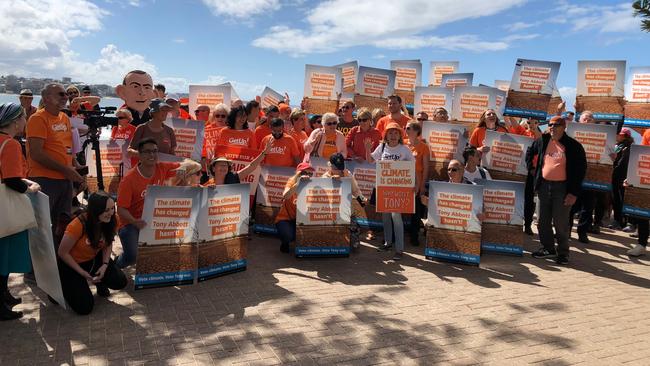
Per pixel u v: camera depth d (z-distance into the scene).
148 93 8.13
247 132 7.29
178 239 5.13
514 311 4.79
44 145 5.04
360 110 8.13
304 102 9.95
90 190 8.75
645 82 8.35
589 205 7.93
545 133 6.82
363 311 4.64
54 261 4.09
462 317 4.59
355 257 6.62
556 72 8.26
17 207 3.89
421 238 7.85
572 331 4.34
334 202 6.41
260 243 7.11
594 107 8.76
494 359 3.76
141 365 3.47
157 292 4.97
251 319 4.36
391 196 6.53
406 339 4.05
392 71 10.21
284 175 7.28
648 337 4.26
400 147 6.85
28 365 3.43
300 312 4.57
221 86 9.12
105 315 4.35
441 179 7.84
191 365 3.49
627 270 6.44
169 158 5.99
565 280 5.89
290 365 3.54
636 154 7.11
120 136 8.12
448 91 9.47
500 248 6.98
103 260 4.59
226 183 6.35
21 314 4.26
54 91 5.01
